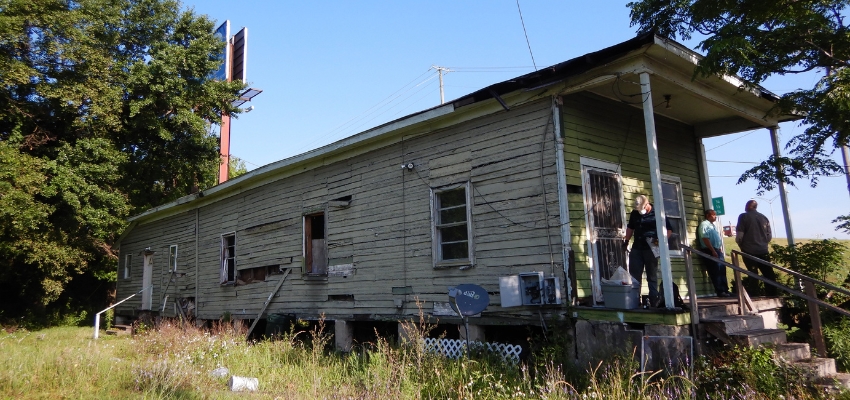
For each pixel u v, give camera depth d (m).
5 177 17.80
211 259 17.02
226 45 28.53
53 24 19.91
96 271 26.19
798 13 9.08
